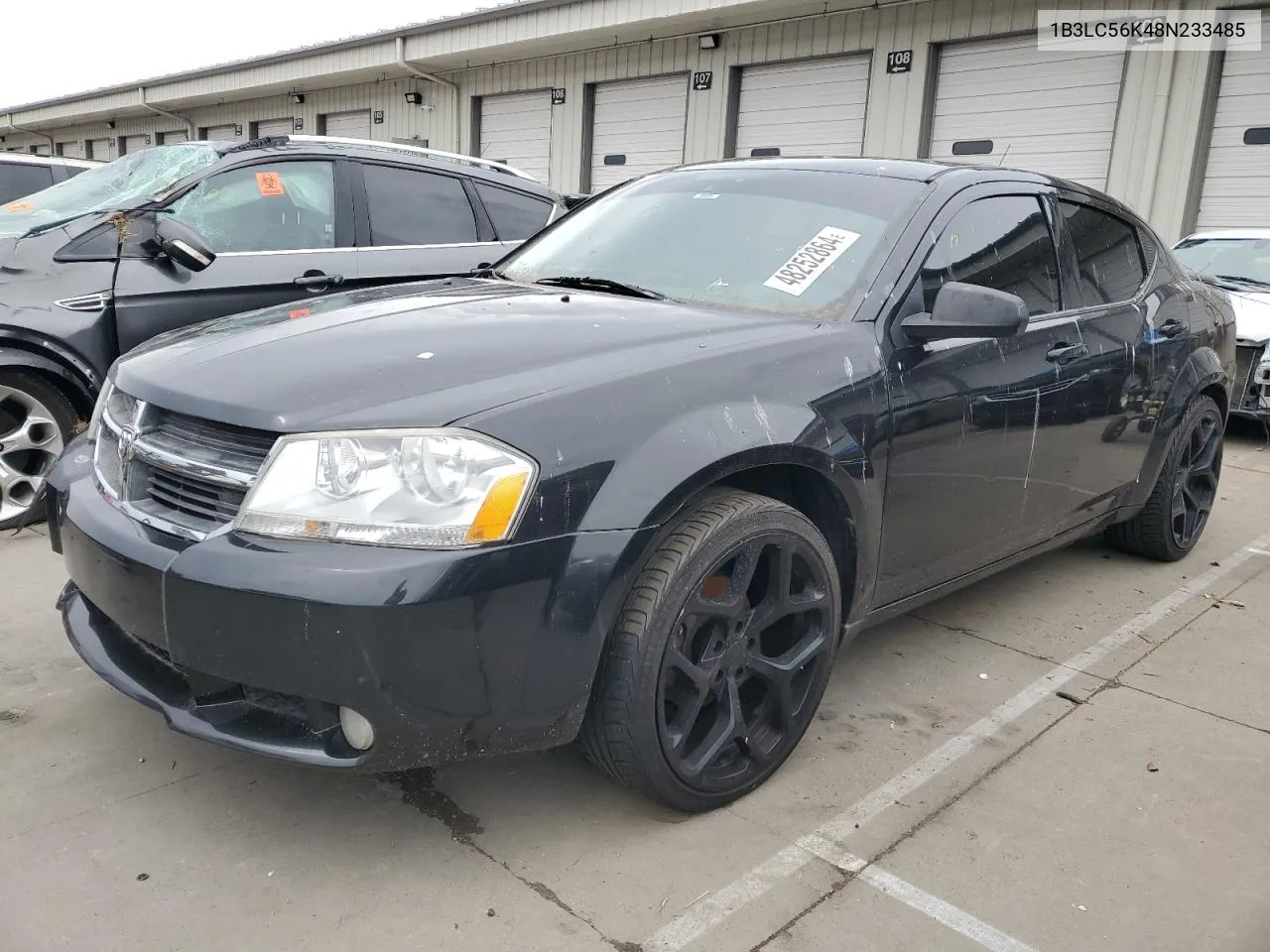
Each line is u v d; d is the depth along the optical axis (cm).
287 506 196
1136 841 242
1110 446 373
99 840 225
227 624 194
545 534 199
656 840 234
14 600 357
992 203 324
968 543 313
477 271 355
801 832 239
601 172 1499
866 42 1173
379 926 202
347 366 219
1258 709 314
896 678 327
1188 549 460
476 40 1500
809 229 302
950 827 244
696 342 242
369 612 185
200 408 212
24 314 416
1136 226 420
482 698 199
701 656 234
